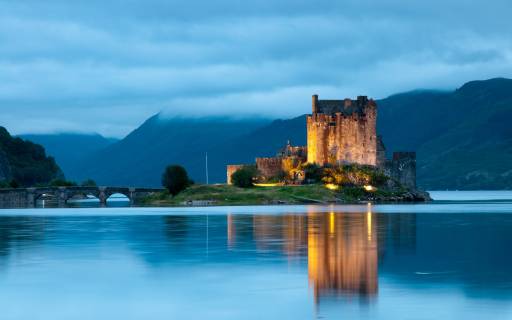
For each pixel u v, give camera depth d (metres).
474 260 93.25
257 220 171.00
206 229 143.75
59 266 91.44
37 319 64.75
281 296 71.69
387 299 69.69
